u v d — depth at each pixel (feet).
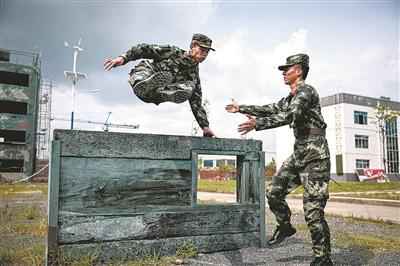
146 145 12.76
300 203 39.55
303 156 11.39
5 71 103.96
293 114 10.74
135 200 12.44
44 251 13.30
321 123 11.48
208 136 14.78
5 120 103.65
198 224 13.47
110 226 11.96
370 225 22.77
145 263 11.74
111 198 12.09
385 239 17.48
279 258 13.01
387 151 154.20
